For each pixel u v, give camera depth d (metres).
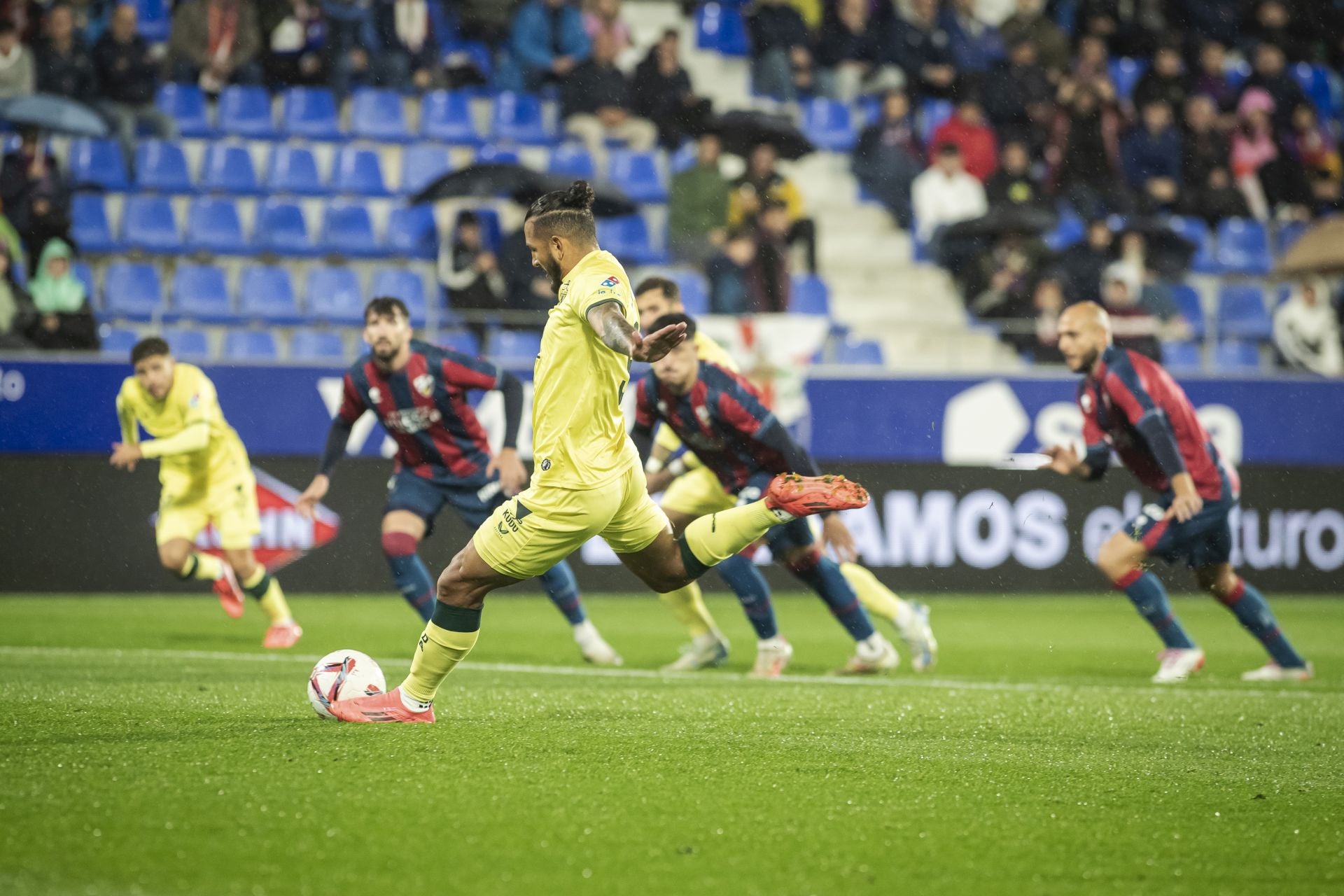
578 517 15.70
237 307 49.25
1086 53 58.81
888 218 58.00
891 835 13.12
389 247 51.38
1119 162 56.78
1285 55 62.38
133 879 11.13
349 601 39.75
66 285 44.44
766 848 12.50
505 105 56.47
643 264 52.75
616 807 13.74
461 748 16.25
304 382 41.34
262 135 54.19
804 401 43.66
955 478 44.34
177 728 17.27
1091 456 26.77
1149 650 32.78
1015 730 19.48
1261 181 57.66
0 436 39.66
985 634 35.69
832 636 34.97
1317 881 12.10
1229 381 45.78
